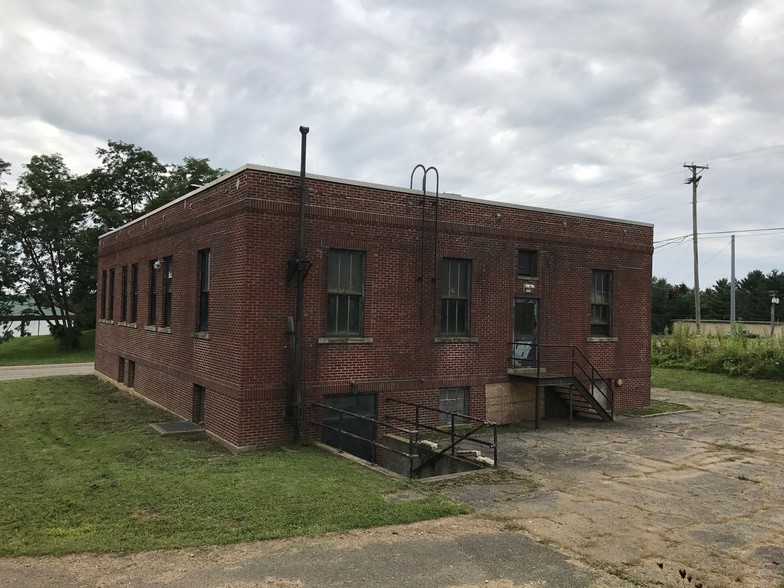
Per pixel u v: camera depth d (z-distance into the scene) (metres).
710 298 88.06
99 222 47.78
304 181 13.51
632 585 6.51
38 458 11.66
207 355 14.77
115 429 14.81
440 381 16.00
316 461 11.73
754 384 27.16
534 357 18.00
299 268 13.36
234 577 6.39
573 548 7.56
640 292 20.48
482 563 6.97
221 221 14.27
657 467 12.29
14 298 45.69
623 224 19.97
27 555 6.88
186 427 14.84
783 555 7.52
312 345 13.94
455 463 12.88
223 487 9.56
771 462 12.93
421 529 8.05
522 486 10.48
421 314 15.66
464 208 16.52
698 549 7.68
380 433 14.99
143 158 48.94
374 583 6.34
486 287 16.91
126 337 21.81
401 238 15.30
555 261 18.36
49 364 38.06
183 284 16.50
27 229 45.03
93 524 7.87
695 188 43.12
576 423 17.72
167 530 7.68
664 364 33.31
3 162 44.19
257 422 13.11
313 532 7.72
